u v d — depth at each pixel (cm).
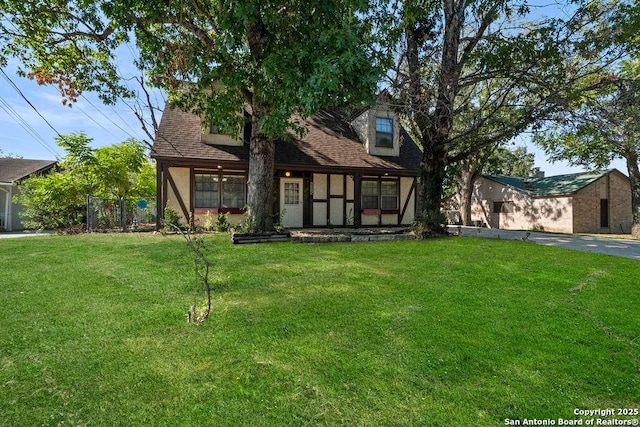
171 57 809
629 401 217
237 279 484
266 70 632
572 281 492
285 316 343
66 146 1188
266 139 911
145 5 703
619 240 1085
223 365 248
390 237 931
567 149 1731
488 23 888
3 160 1988
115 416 194
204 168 1164
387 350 273
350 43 589
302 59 627
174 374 237
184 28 884
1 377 230
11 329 308
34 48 927
